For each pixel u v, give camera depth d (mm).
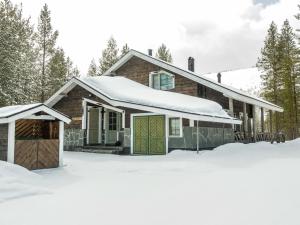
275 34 42000
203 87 21172
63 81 41188
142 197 6828
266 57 42469
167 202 6285
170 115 17359
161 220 5133
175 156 15008
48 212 5844
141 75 23719
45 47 38219
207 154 15094
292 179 7859
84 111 19906
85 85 18703
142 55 23141
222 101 22109
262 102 23234
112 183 8711
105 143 20266
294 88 40125
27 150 11422
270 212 5223
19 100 28703
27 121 13516
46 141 12031
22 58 31125
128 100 17375
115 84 20469
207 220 5008
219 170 10203
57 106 21422
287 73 39625
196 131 17266
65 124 20891
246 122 24219
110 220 5242
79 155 17094
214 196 6562
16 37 29453
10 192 7285
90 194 7340
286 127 42094
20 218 5480
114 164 12797
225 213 5328
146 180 8992
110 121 21016
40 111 12203
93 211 5832
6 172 8930
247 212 5305
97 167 12094
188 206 5898
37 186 8219
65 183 8922
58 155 12375
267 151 15344
